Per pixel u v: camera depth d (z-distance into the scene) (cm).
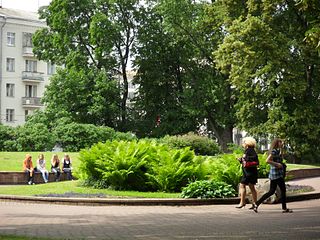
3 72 7988
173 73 6016
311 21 1650
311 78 4806
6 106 8044
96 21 5484
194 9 5481
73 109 5672
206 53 5512
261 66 4641
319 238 1030
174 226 1253
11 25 8038
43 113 5616
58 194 2027
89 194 2019
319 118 4731
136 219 1419
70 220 1385
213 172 2169
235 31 4469
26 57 8212
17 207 1784
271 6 4378
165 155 2192
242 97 4888
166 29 5491
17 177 3231
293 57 4591
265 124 4703
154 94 6025
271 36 4400
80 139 4569
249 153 1659
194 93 5481
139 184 2203
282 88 4466
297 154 4625
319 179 3325
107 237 1050
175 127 5666
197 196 1895
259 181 1919
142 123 5938
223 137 5641
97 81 5569
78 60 5691
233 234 1098
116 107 5694
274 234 1094
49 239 985
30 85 8325
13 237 998
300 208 1752
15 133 4497
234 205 1858
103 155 2266
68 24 5738
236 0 4816
